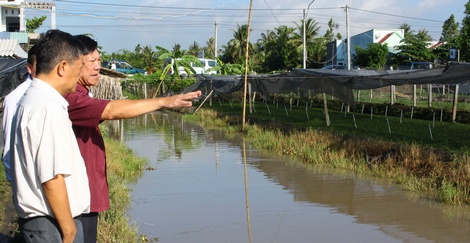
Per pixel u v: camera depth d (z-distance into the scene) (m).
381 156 13.98
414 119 20.58
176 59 32.66
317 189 11.52
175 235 8.18
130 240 7.54
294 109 28.58
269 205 10.12
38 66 3.08
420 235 8.21
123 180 12.28
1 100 11.55
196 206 10.02
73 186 3.13
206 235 8.20
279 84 22.80
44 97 2.99
